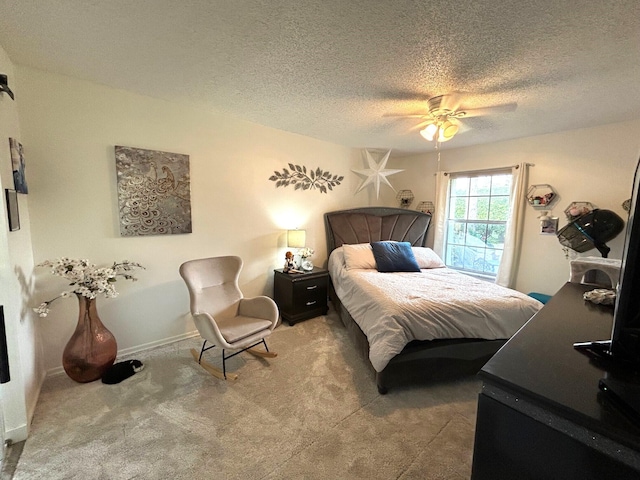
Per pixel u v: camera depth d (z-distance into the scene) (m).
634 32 1.48
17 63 1.98
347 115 2.93
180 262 2.88
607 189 3.02
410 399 2.05
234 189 3.21
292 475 1.44
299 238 3.53
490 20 1.42
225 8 1.39
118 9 1.42
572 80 2.05
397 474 1.45
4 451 1.51
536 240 3.51
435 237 4.41
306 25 1.51
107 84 2.33
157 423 1.77
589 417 0.65
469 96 2.34
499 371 0.84
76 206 2.28
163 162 2.66
